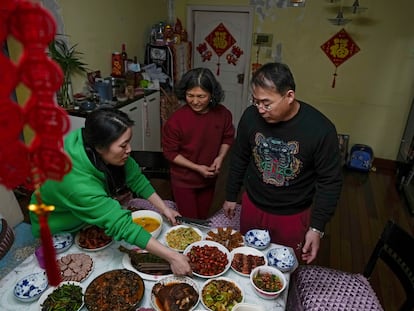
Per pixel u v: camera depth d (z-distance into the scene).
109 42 3.48
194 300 1.11
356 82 3.93
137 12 3.86
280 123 1.42
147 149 3.72
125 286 1.14
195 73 1.75
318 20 3.84
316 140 1.38
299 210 1.59
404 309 1.32
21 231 1.83
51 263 0.58
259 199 1.64
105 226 1.23
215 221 1.89
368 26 3.68
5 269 1.47
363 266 2.44
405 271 1.37
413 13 3.49
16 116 0.45
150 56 4.06
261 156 1.53
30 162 0.49
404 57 3.67
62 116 0.47
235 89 4.56
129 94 3.34
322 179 1.47
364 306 1.40
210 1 4.21
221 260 1.29
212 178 2.08
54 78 0.45
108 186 1.36
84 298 1.09
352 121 4.11
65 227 1.39
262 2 3.98
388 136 4.02
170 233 1.45
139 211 1.57
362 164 3.96
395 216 3.09
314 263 2.45
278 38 4.07
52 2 2.70
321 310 1.37
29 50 0.44
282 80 1.26
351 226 2.90
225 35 4.34
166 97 3.87
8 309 1.08
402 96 3.82
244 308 1.09
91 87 3.22
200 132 1.90
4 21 0.42
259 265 1.29
